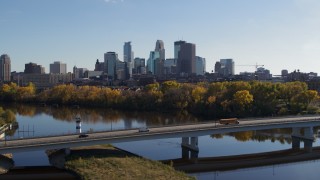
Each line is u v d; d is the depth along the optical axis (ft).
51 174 340.59
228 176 371.15
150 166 356.59
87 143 390.42
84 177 320.50
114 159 365.20
